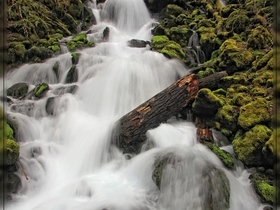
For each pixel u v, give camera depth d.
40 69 8.15
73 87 7.40
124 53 9.05
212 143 5.68
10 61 8.38
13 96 7.28
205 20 9.73
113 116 6.78
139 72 7.58
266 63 6.73
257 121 5.53
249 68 7.01
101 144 5.91
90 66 8.02
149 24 11.46
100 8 12.66
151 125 5.93
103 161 5.79
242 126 5.62
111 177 5.35
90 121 6.54
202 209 4.41
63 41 9.49
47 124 6.50
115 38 10.73
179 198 4.60
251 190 4.97
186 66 8.34
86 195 4.95
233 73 7.08
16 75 8.19
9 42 8.69
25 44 8.92
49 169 5.63
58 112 6.72
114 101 7.14
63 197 4.96
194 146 5.57
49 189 5.28
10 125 5.93
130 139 5.73
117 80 7.39
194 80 6.54
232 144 5.71
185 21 10.42
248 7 8.95
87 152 5.90
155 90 7.48
